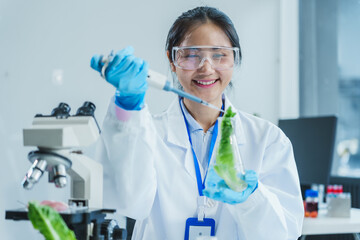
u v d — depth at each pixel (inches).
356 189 149.4
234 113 45.1
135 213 59.6
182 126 66.6
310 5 180.4
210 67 58.0
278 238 56.6
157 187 63.6
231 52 59.6
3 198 135.7
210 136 66.2
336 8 170.7
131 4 157.5
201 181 62.9
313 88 179.0
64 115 43.1
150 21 159.8
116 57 43.6
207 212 62.1
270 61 180.7
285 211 61.8
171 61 66.0
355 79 163.6
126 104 49.2
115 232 44.6
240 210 55.0
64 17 148.9
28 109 142.6
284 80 182.9
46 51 146.2
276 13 181.9
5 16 140.7
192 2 165.0
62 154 41.7
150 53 159.6
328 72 173.5
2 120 138.4
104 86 152.3
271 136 67.7
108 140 51.5
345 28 167.5
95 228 42.1
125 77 43.9
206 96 60.7
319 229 95.1
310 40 180.5
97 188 46.8
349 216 104.1
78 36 150.6
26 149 141.1
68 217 38.0
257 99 177.9
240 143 65.8
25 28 143.6
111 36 154.9
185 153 65.4
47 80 145.9
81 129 41.4
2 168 136.6
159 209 65.3
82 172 44.9
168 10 162.1
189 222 61.1
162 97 158.4
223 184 44.5
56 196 139.4
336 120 109.8
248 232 56.2
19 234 137.1
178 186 63.2
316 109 177.9
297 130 118.8
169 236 62.3
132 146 51.8
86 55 151.4
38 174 40.1
